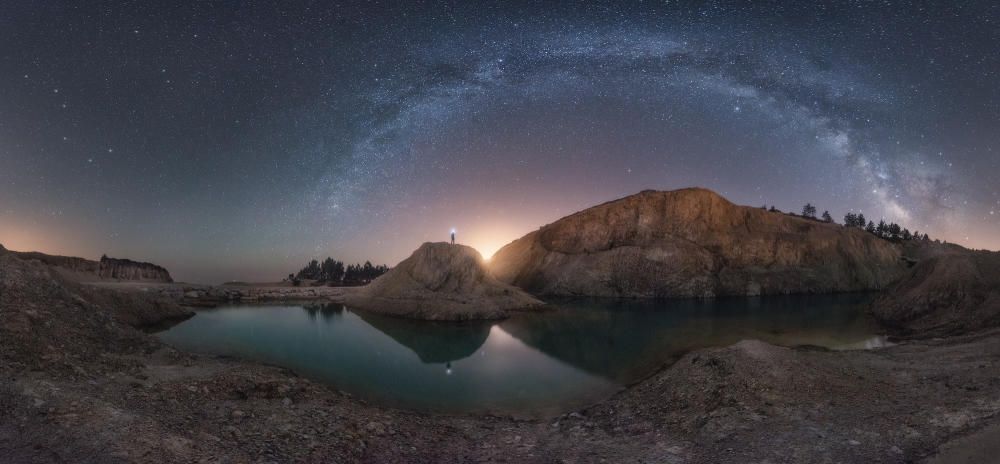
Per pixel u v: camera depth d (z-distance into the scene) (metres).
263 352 16.84
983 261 22.30
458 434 10.09
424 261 26.84
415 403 12.55
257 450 7.75
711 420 9.62
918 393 10.48
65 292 13.49
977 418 8.76
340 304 27.16
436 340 19.78
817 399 10.22
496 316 24.33
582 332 21.86
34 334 10.42
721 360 12.19
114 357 10.99
